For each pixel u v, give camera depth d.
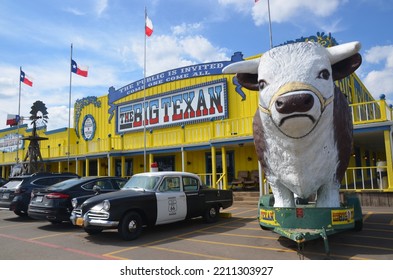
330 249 6.28
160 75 21.39
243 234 8.11
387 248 6.31
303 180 5.65
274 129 5.35
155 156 22.17
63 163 28.19
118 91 24.23
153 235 8.23
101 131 25.45
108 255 6.34
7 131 35.50
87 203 7.80
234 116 18.14
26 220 11.66
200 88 19.44
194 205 9.31
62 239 8.00
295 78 4.93
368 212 10.80
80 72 25.02
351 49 5.18
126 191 8.35
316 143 5.36
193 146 17.30
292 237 5.48
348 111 6.20
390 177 11.94
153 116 21.55
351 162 17.53
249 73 5.94
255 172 17.28
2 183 20.16
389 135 11.98
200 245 7.03
